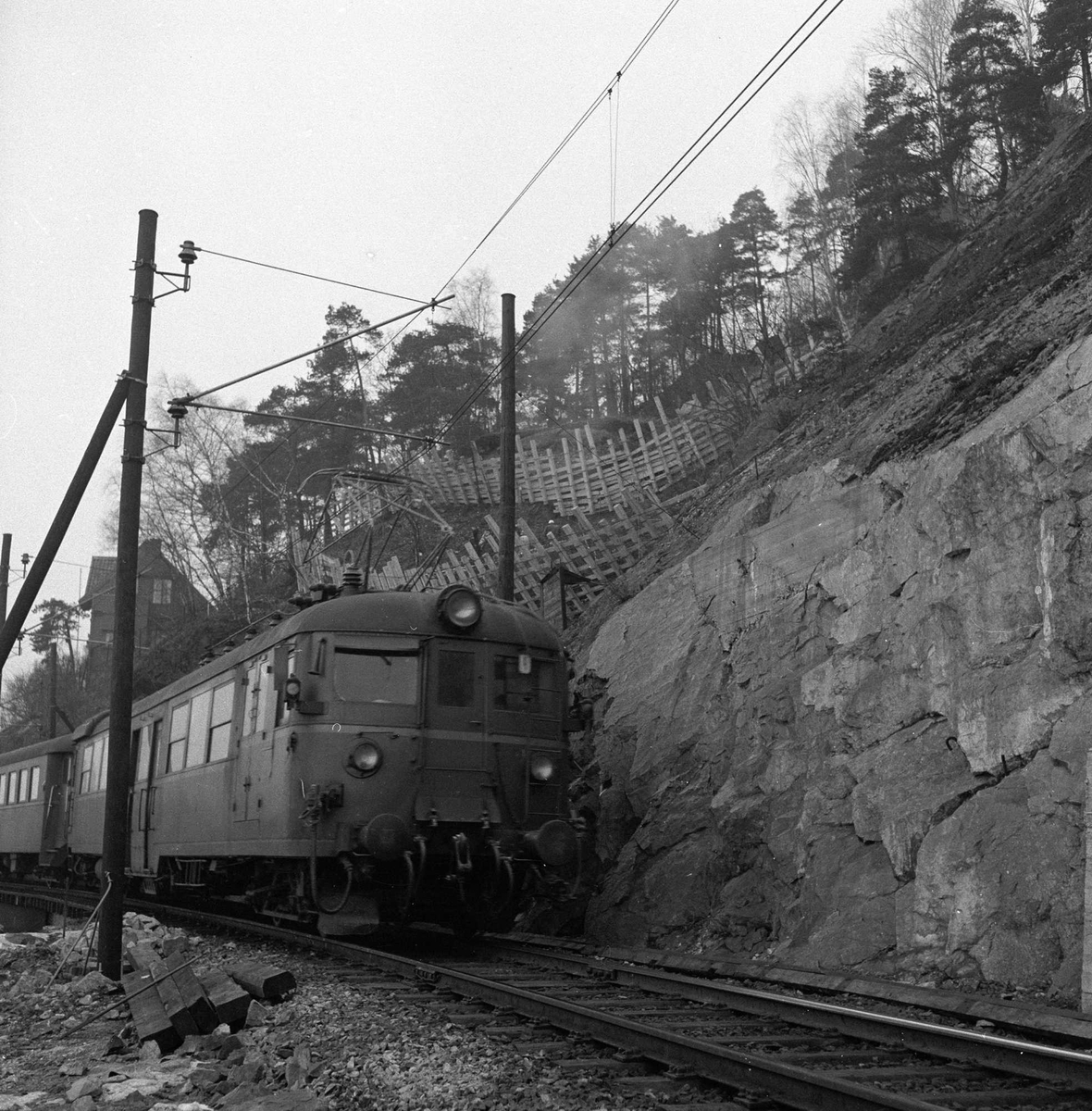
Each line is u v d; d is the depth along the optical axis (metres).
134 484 12.27
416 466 31.83
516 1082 6.41
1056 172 21.16
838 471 13.88
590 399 52.09
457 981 9.50
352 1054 7.18
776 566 14.10
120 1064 7.79
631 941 13.39
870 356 20.98
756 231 43.72
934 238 30.02
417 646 12.73
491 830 12.48
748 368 35.06
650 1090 6.30
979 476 10.87
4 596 38.38
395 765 12.29
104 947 11.46
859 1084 5.69
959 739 10.46
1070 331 12.01
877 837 11.05
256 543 44.53
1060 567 9.77
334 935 12.46
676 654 15.63
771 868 12.30
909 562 11.70
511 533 17.77
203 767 15.55
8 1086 7.48
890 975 9.91
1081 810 9.04
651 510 22.50
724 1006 8.95
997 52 32.31
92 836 21.08
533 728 13.09
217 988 9.12
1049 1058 6.32
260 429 49.25
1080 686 9.48
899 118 32.09
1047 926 8.99
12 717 68.88
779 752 12.69
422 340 48.47
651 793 14.72
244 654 14.53
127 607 12.10
